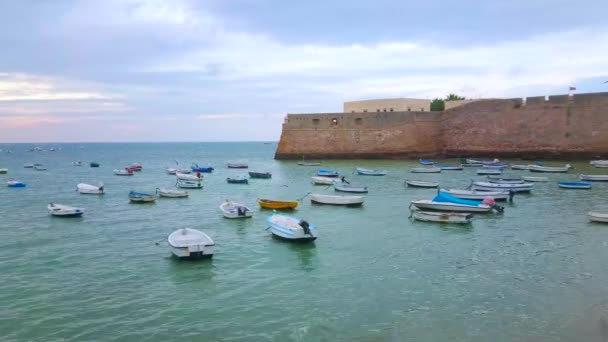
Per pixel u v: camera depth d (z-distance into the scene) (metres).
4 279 19.16
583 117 66.81
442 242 24.88
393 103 85.31
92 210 36.34
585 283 18.19
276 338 13.84
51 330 14.38
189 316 15.44
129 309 16.02
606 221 29.20
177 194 43.25
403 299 16.77
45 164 99.44
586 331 14.06
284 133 87.62
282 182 55.84
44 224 30.67
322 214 33.59
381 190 46.53
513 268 20.22
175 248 21.34
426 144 79.62
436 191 45.41
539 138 70.19
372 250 23.38
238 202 39.84
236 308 16.08
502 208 32.84
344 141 83.06
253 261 21.61
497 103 73.69
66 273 19.97
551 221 30.16
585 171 58.72
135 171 78.25
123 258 22.27
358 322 14.88
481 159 74.56
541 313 15.41
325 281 18.77
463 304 16.27
